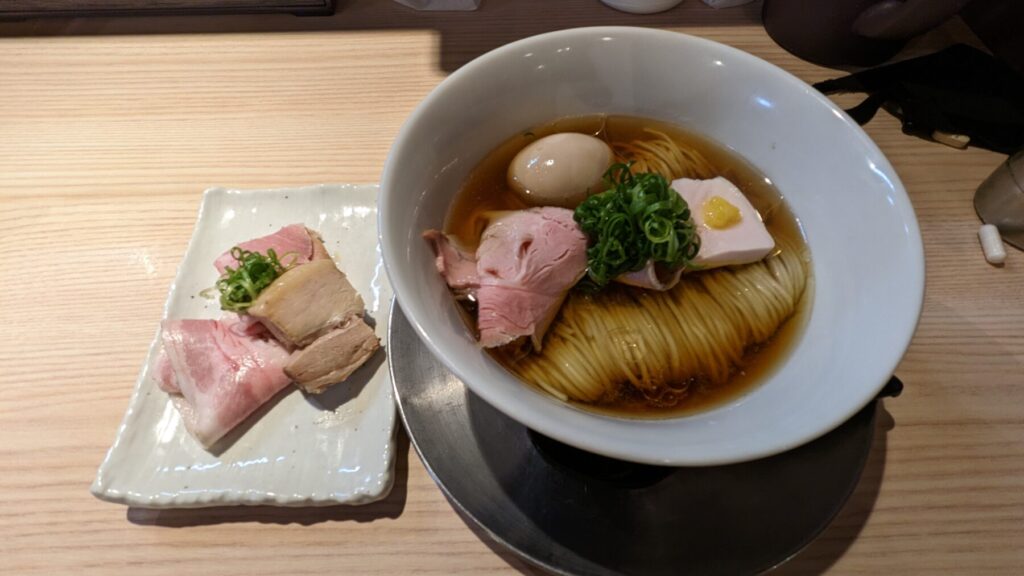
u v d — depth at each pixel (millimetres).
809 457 276
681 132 324
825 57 438
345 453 302
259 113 433
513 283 269
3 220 391
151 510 293
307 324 324
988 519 283
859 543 277
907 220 242
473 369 209
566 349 281
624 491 271
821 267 279
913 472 294
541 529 262
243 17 484
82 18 484
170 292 354
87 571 280
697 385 276
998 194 361
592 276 277
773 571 270
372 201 385
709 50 294
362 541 283
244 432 311
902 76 412
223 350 327
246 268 336
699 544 257
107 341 348
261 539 285
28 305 361
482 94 287
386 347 331
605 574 250
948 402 312
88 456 313
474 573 276
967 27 459
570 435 193
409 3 481
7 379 335
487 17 480
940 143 401
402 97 439
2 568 280
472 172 306
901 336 217
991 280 351
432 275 256
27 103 441
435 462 279
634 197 265
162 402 320
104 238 385
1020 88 406
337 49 464
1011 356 325
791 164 294
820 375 235
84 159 415
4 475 306
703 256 285
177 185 404
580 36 295
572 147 308
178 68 457
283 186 402
